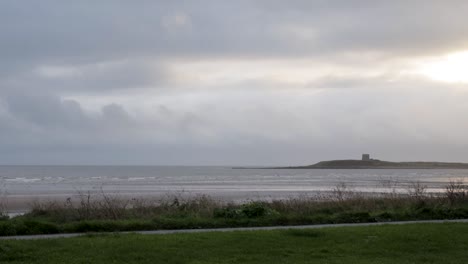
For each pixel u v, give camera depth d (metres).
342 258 13.12
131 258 12.62
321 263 12.51
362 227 17.78
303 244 14.61
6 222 17.14
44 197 47.09
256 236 15.48
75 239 14.70
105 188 69.69
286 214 21.73
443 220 21.89
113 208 22.42
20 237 15.63
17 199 44.47
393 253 13.87
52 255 12.70
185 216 21.17
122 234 15.87
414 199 27.50
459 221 20.52
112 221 18.72
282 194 52.12
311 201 27.05
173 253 13.18
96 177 128.25
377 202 27.22
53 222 19.72
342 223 20.69
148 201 35.41
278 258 13.02
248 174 175.00
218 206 24.70
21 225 16.88
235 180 109.50
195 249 13.68
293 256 13.25
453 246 14.84
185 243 14.28
